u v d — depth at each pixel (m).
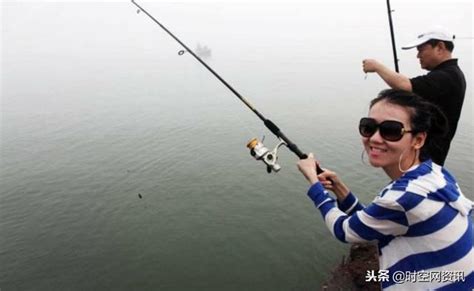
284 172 16.34
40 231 13.27
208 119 24.41
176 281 10.70
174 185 15.91
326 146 18.70
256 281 10.60
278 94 30.12
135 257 11.76
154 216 13.83
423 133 2.03
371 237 1.99
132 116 25.94
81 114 26.98
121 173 17.30
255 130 21.92
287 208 13.84
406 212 1.83
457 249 1.81
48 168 18.12
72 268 11.40
